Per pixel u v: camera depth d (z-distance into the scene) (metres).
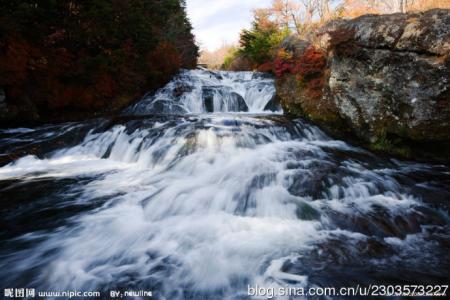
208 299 2.70
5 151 6.85
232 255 3.30
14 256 3.26
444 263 3.14
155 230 3.82
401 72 6.59
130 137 7.28
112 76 11.26
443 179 5.54
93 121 8.72
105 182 5.38
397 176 5.55
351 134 8.37
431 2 13.98
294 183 4.82
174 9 18.42
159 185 5.16
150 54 13.12
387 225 3.87
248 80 14.07
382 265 3.10
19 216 4.11
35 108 9.41
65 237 3.63
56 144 7.34
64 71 9.72
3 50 8.25
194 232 3.77
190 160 6.00
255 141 6.98
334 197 4.61
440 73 5.91
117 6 11.53
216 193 4.68
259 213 4.23
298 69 10.20
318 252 3.30
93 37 10.44
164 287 2.84
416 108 6.37
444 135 6.18
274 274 2.97
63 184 5.28
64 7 9.57
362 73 7.49
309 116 9.47
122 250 3.40
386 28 6.85
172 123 7.69
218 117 8.36
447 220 4.15
